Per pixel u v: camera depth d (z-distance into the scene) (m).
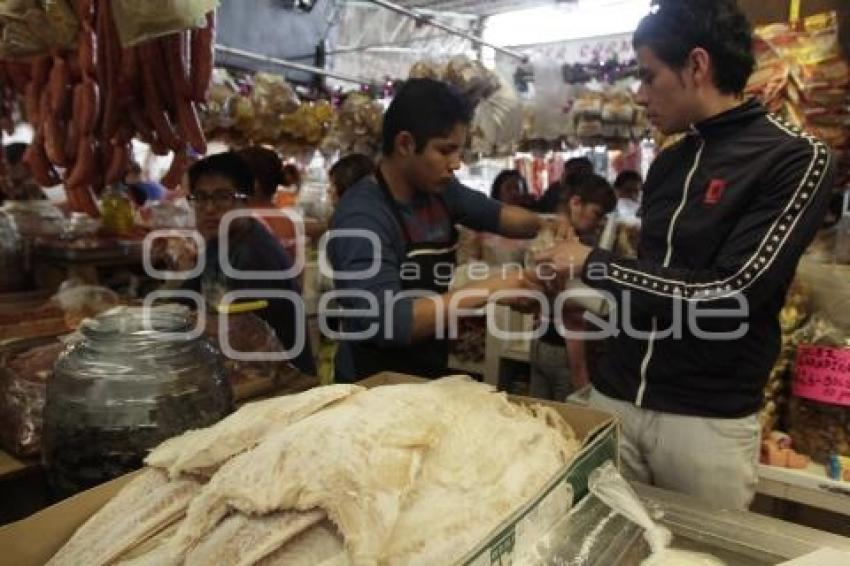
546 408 0.92
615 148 3.34
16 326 1.40
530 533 0.65
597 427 0.86
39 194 3.15
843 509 1.33
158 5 1.13
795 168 1.12
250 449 0.68
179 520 0.67
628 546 0.71
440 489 0.66
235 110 2.57
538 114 3.15
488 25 5.06
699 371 1.27
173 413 0.92
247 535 0.58
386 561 0.58
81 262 2.29
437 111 1.30
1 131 2.87
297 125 2.86
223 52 2.37
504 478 0.70
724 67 1.20
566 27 4.91
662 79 1.25
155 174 3.97
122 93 1.50
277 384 1.39
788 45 1.61
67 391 0.92
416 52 4.95
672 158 1.37
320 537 0.57
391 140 1.36
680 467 1.31
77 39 1.42
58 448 0.91
